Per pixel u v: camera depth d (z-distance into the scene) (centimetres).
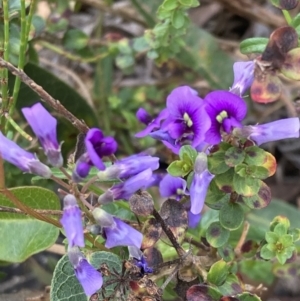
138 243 18
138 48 30
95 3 34
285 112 38
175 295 24
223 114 19
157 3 33
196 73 35
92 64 39
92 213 18
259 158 19
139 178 18
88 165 17
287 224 21
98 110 35
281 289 32
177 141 20
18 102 29
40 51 39
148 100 35
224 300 20
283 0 21
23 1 23
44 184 29
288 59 19
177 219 21
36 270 31
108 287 21
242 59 36
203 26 42
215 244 21
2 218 24
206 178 19
